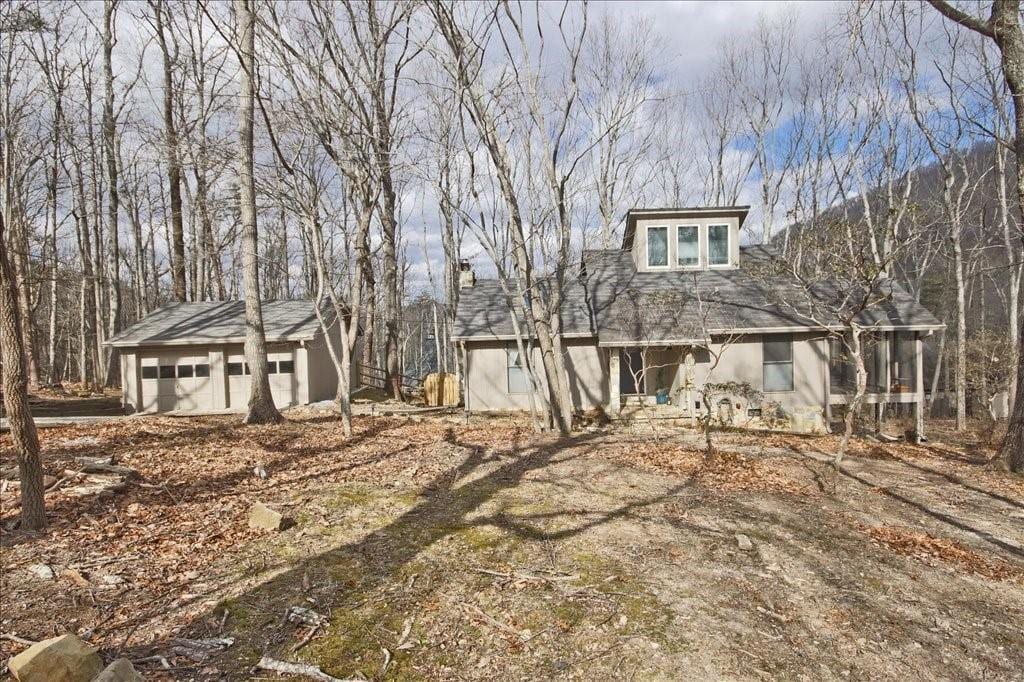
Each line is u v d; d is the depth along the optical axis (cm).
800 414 1423
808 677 373
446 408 1778
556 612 453
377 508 711
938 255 2517
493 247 1312
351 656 389
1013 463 948
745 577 523
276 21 1112
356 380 2312
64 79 2245
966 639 426
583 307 1686
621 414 1524
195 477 820
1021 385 956
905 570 546
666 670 376
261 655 387
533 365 1476
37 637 400
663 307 1576
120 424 1272
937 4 970
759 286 1639
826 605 474
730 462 1014
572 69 1287
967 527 676
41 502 587
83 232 2506
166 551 552
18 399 567
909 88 1828
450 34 1188
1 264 557
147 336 1717
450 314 2692
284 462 945
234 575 508
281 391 1755
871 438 1364
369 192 1266
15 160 1988
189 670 367
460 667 379
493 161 1290
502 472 924
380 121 1263
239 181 1338
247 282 1344
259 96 1097
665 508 729
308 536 605
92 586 475
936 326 1380
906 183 2138
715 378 1517
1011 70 935
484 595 480
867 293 859
